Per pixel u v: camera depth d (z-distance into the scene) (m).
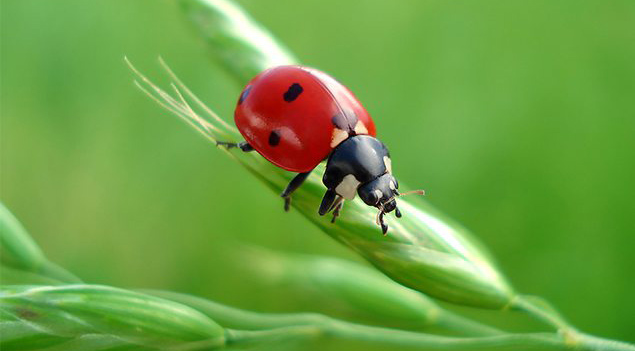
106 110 0.11
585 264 0.10
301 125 0.08
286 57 0.09
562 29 0.12
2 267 0.09
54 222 0.11
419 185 0.11
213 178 0.11
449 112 0.12
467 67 0.12
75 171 0.11
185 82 0.12
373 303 0.09
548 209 0.11
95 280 0.11
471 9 0.12
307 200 0.08
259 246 0.11
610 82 0.12
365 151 0.08
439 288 0.08
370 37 0.12
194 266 0.11
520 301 0.08
